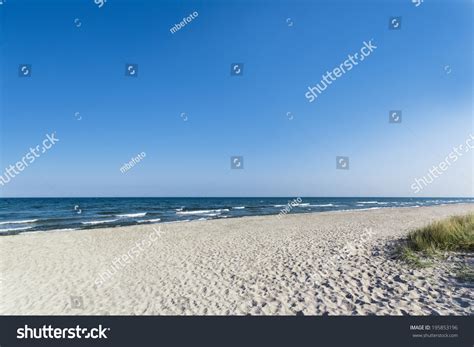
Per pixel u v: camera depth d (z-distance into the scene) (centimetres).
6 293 601
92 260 864
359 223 1666
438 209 3172
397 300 480
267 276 646
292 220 1948
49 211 3500
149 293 576
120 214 2995
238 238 1204
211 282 624
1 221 2314
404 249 755
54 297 574
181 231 1457
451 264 621
